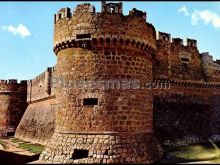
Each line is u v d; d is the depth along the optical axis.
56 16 21.84
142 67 20.84
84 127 19.19
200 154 23.16
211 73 31.95
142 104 20.44
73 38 20.02
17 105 45.59
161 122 26.91
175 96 29.16
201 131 29.08
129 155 18.53
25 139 38.44
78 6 20.19
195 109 30.09
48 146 20.62
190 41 31.31
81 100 19.58
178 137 27.00
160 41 28.97
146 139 20.19
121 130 19.09
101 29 19.53
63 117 20.17
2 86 45.41
